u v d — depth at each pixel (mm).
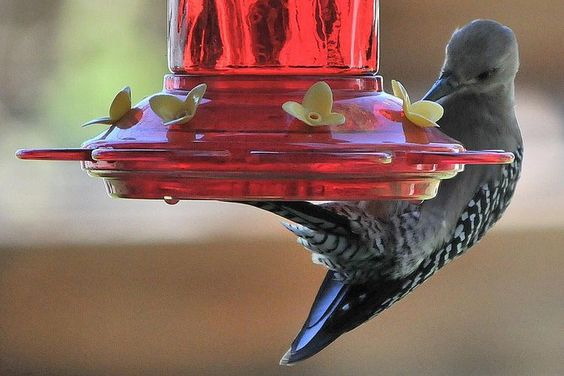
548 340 11594
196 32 6070
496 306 11672
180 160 5336
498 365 11570
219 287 11297
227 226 11367
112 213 11539
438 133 5871
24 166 12094
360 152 5336
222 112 5539
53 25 13133
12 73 12945
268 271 11258
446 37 12844
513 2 12961
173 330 11273
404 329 11625
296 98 5680
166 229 11359
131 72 13266
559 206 11727
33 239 11320
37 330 11281
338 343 11539
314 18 6062
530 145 12469
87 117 13039
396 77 12828
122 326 11312
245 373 11258
